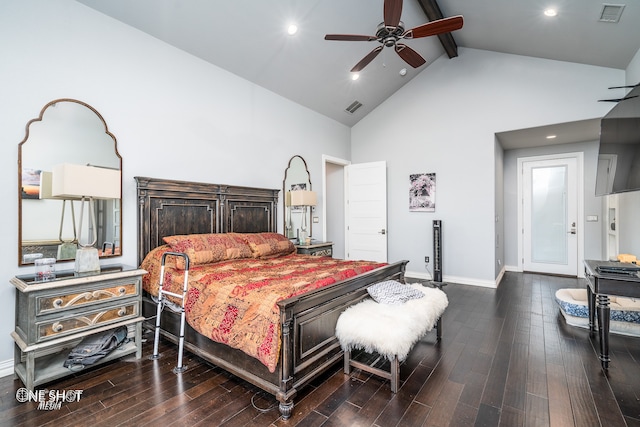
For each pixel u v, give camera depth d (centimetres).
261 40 357
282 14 330
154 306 285
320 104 518
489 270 478
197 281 241
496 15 359
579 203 541
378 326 203
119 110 292
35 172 242
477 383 209
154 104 318
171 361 243
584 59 394
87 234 269
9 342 226
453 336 289
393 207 573
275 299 187
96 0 269
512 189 604
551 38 370
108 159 283
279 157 461
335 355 225
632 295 219
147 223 306
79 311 215
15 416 176
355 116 593
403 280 338
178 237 307
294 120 488
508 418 172
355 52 422
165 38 323
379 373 207
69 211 258
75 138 263
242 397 194
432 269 529
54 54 252
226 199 379
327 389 203
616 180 307
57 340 205
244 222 403
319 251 469
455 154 507
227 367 208
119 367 232
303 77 441
